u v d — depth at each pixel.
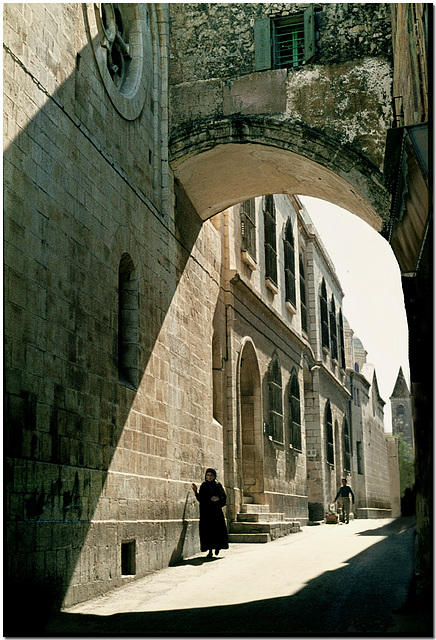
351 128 13.44
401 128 7.40
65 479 8.30
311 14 13.86
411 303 6.75
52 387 8.15
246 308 19.86
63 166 8.93
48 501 7.81
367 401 42.44
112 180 10.83
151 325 12.23
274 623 6.74
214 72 14.30
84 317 9.27
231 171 15.23
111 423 9.98
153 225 12.83
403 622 6.01
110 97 10.98
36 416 7.68
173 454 12.94
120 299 11.55
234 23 14.45
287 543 16.25
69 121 9.24
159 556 11.55
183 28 14.61
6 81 7.48
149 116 13.44
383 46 13.61
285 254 25.64
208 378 16.03
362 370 44.41
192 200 15.52
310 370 29.95
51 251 8.38
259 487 19.81
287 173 15.29
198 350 15.31
